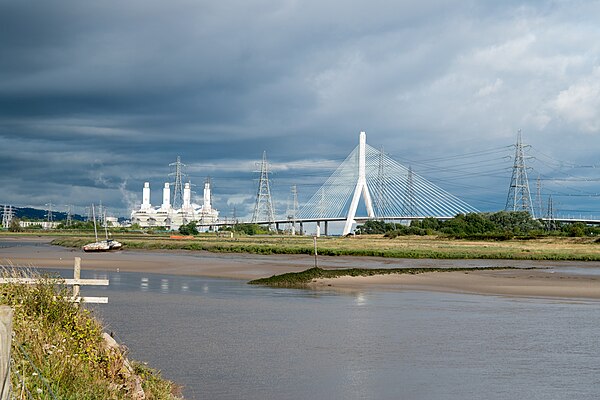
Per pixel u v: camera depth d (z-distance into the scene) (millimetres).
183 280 52688
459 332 26203
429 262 84375
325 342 23500
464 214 179875
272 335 24875
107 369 12773
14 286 14578
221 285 48031
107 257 88375
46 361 11008
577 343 23859
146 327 26422
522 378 18219
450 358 20859
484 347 22859
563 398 16156
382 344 23234
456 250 101938
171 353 21141
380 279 51812
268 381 17562
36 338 11695
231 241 140250
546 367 19672
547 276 58062
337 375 18344
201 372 18484
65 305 14320
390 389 16875
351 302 37000
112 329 25859
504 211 176625
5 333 6141
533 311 33812
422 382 17656
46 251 108625
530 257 91688
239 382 17406
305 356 20922
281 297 39469
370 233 186375
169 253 104000
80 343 12930
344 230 190625
